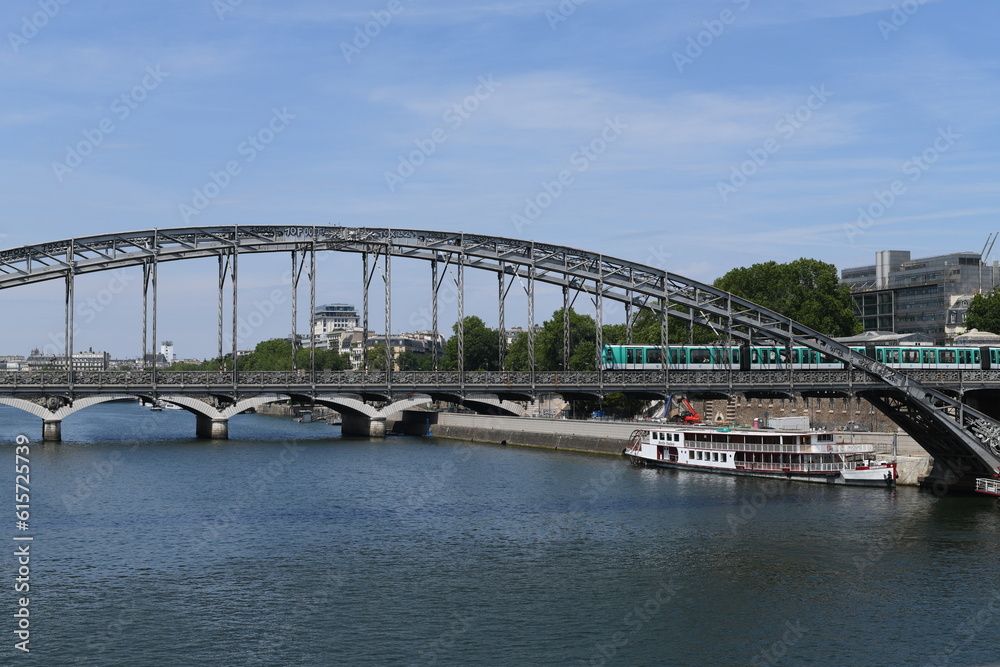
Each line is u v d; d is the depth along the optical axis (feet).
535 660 167.94
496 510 293.23
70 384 395.34
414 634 179.52
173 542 246.06
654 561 228.84
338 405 592.60
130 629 181.06
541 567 223.51
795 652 172.86
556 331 640.99
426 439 577.43
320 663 165.99
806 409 487.20
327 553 236.02
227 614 189.57
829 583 211.82
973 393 410.52
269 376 399.03
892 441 364.79
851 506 298.35
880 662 169.17
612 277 387.14
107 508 291.99
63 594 200.95
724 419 538.06
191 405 530.68
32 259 380.17
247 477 363.56
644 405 563.89
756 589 207.21
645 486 344.08
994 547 241.96
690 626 184.75
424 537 253.85
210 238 394.93
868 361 349.20
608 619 188.34
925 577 215.92
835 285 606.96
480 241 385.09
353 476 370.32
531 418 520.83
